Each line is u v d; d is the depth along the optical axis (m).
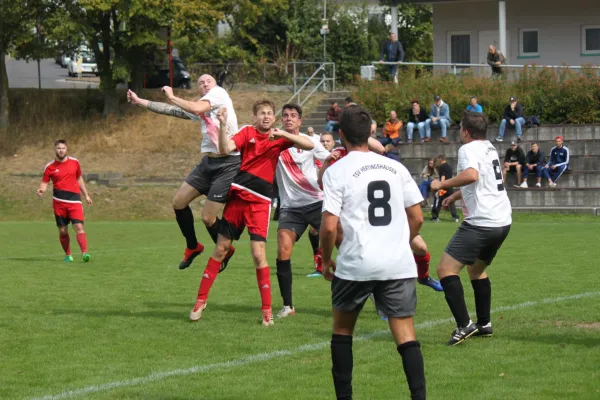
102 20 68.44
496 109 59.94
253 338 15.64
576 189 50.06
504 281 22.39
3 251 33.38
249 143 16.86
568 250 30.53
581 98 58.47
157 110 17.81
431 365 13.40
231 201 17.23
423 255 17.86
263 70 79.50
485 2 72.19
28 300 20.25
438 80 63.69
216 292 21.66
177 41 70.62
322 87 78.06
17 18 66.75
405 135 60.28
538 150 51.66
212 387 12.25
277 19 87.56
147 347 14.91
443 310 18.41
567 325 16.31
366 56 87.25
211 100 17.31
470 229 14.80
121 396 11.81
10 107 73.06
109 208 55.09
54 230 44.22
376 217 10.44
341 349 10.69
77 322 17.25
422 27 95.06
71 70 104.75
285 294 18.05
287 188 18.58
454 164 55.81
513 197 51.12
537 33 71.31
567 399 11.41
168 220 53.31
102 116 71.75
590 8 69.25
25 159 66.62
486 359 13.73
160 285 23.00
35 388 12.23
